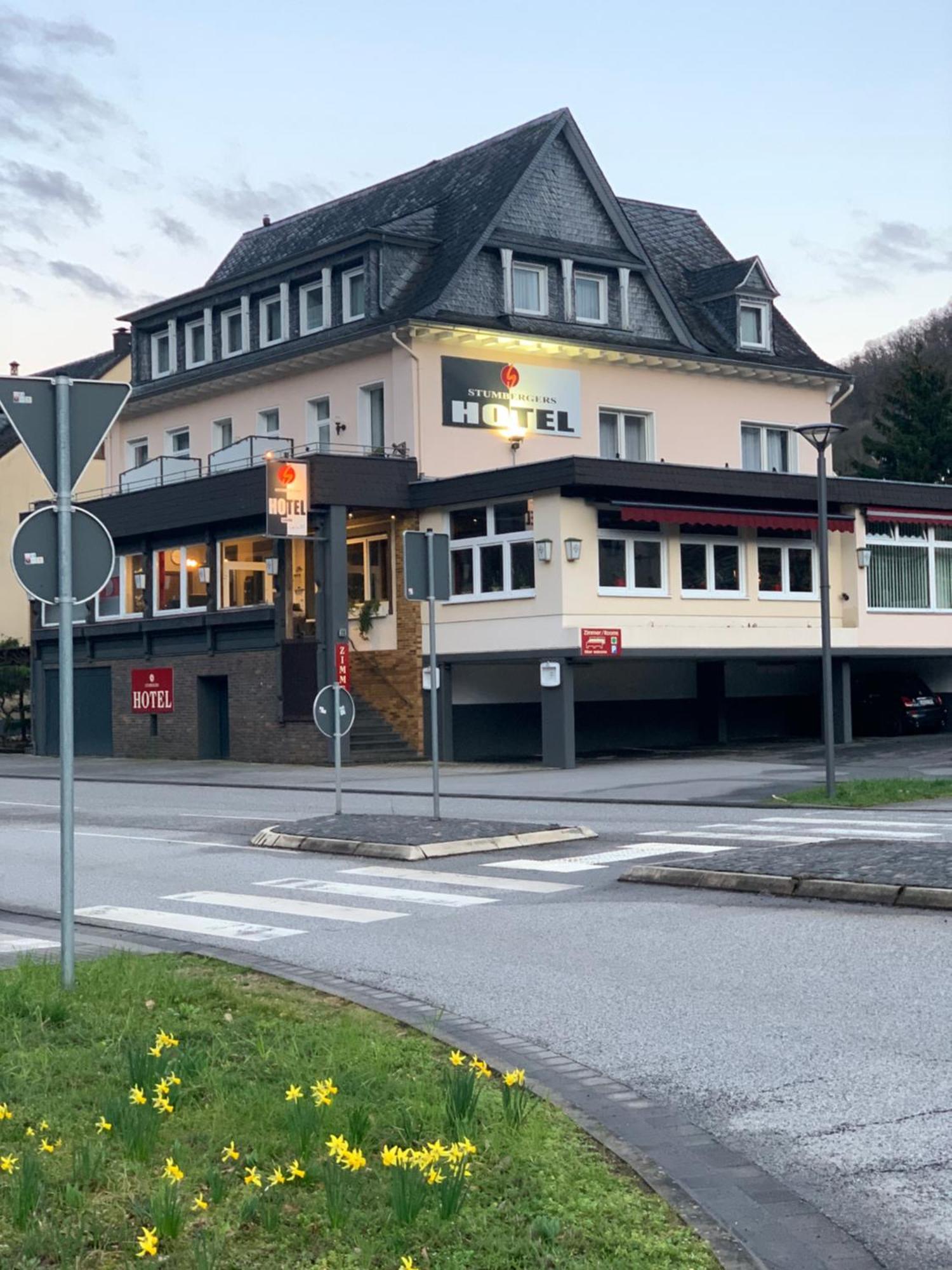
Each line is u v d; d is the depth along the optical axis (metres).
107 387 8.64
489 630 32.00
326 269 37.50
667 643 31.75
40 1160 5.27
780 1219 5.10
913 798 20.47
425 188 40.84
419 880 14.03
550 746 30.44
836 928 10.31
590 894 12.63
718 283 42.28
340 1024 7.90
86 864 16.73
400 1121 5.78
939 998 8.16
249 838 18.61
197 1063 6.70
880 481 34.94
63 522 8.50
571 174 38.81
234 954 10.49
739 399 41.06
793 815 18.97
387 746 33.62
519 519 31.39
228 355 41.00
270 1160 5.41
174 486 36.53
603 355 37.69
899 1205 5.21
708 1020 8.01
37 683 42.62
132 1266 4.41
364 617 34.69
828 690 20.61
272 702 34.50
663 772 27.31
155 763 36.78
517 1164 5.38
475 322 35.47
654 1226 4.81
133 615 39.06
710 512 31.77
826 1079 6.80
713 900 11.90
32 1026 7.68
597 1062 7.29
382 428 35.94
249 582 35.50
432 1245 4.57
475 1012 8.49
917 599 36.38
